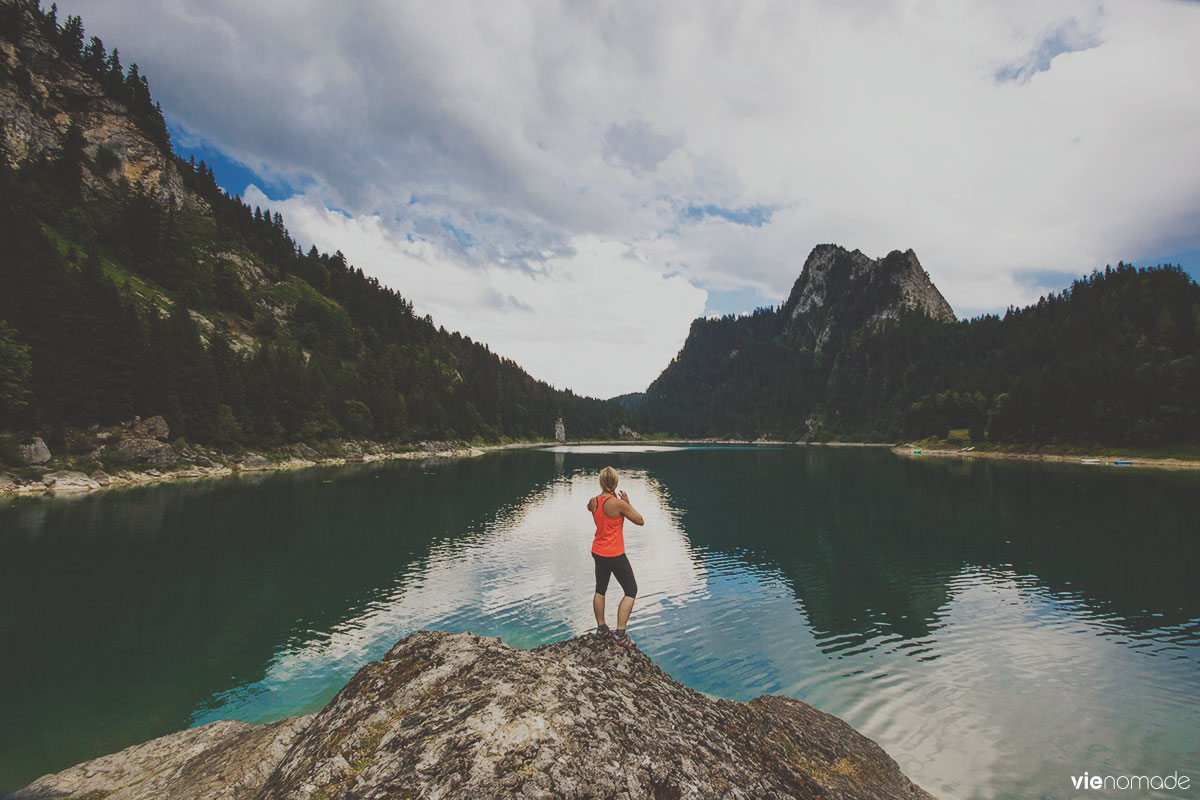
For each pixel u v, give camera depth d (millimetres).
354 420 110750
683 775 5301
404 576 27234
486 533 37656
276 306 151500
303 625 20844
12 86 128500
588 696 5910
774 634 20375
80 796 8688
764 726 9758
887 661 18094
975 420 140750
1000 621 21641
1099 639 19734
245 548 32219
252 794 7359
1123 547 33688
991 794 11156
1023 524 41125
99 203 133375
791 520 44438
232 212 179375
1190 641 19438
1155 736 13438
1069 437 109250
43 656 18031
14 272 55562
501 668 5996
